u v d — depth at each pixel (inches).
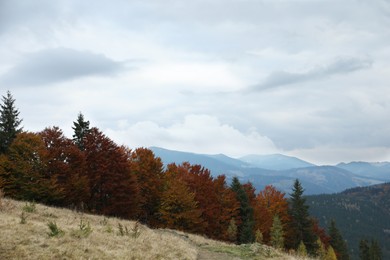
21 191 1273.4
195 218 1599.4
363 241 3767.2
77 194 1366.9
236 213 1921.8
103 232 651.5
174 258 585.3
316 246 2340.1
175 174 1914.4
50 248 456.4
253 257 760.3
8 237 465.4
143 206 1787.6
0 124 1737.2
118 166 1498.5
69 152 1429.6
